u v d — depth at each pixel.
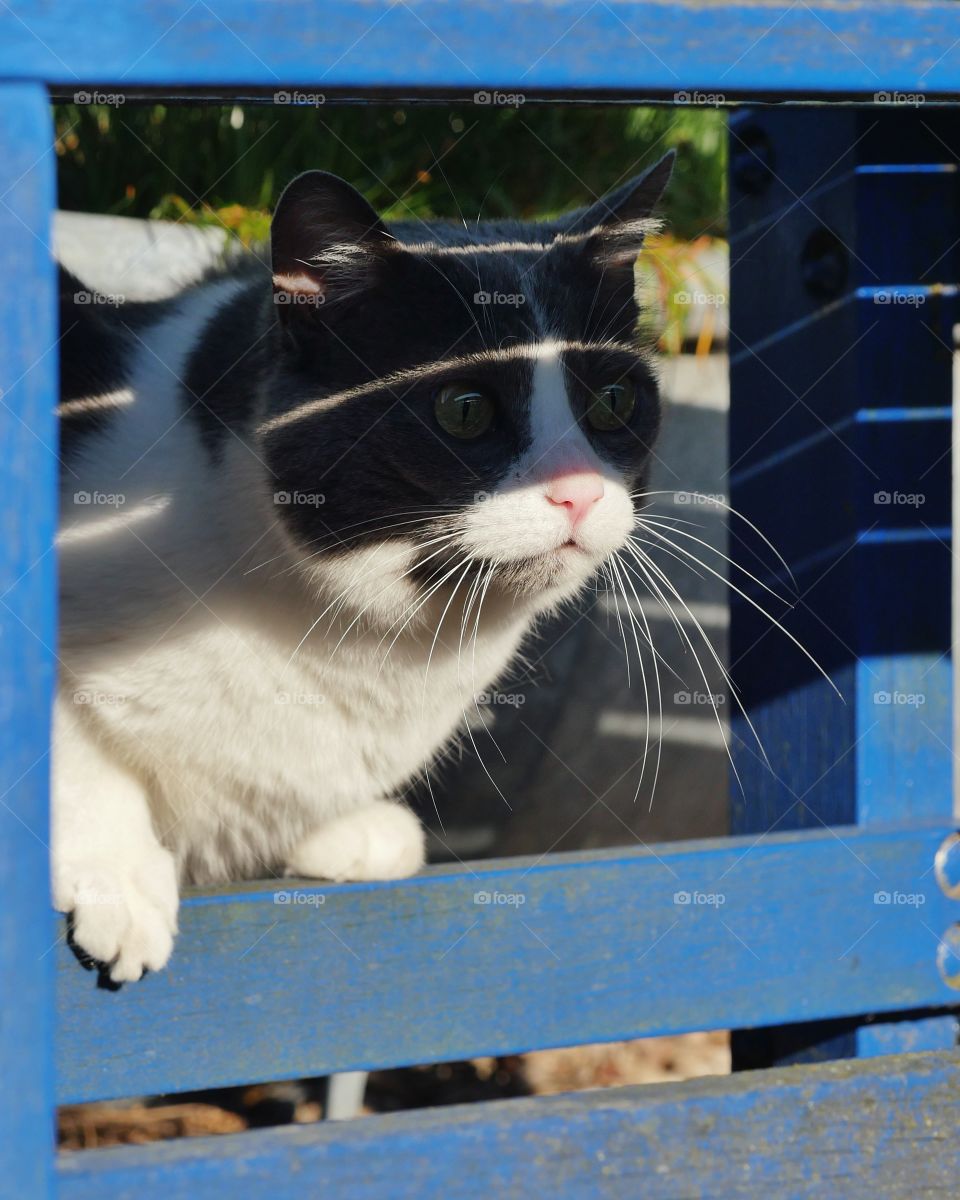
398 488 1.76
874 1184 1.45
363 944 1.51
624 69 1.15
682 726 3.19
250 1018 1.48
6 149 1.00
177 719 1.75
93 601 1.71
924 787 1.94
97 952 1.43
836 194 1.89
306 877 1.94
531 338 1.79
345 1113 2.52
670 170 1.96
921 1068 1.48
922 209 1.87
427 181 3.51
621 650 3.13
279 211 1.68
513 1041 1.57
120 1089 1.45
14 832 1.05
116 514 1.76
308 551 1.75
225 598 1.73
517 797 3.12
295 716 1.81
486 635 1.92
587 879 1.59
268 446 1.74
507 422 1.79
